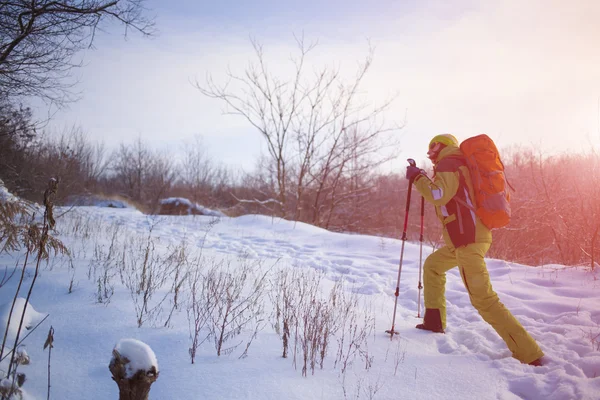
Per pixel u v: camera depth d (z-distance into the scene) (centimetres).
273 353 355
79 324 381
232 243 1026
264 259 823
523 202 1035
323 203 1930
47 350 336
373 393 302
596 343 404
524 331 373
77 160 1591
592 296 556
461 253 399
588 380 316
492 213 388
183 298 462
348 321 459
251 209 2130
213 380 303
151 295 461
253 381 304
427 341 417
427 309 452
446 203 409
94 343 350
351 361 353
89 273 502
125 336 362
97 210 1545
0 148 1098
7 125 955
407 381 324
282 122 1781
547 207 895
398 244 978
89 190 2122
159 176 3189
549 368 348
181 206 1966
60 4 660
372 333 430
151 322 394
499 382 328
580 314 486
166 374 309
